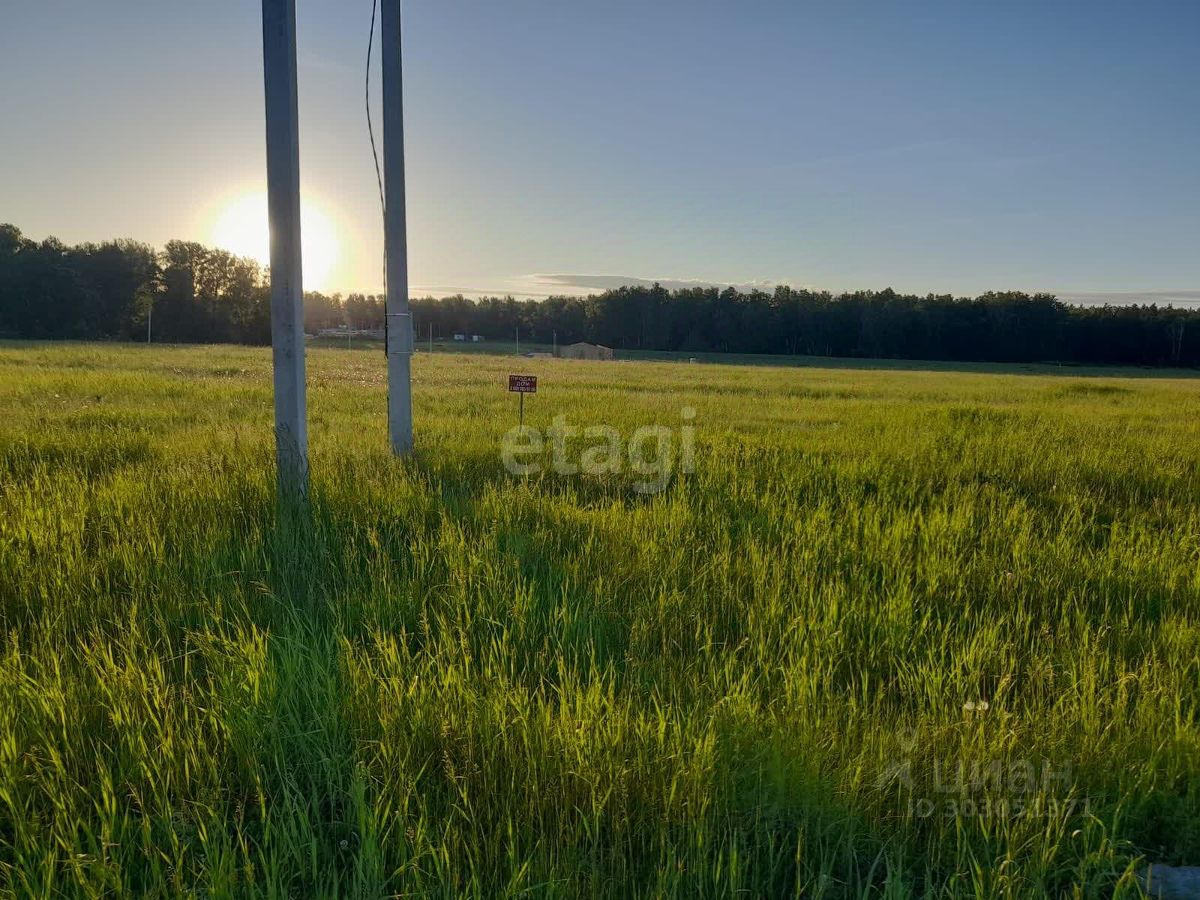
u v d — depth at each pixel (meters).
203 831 2.23
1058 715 3.05
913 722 3.08
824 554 5.17
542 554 4.89
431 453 8.26
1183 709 3.34
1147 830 2.62
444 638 3.47
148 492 5.80
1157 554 5.32
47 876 2.07
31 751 2.65
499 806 2.50
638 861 2.33
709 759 2.60
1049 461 9.08
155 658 3.22
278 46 5.75
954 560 5.05
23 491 6.02
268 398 15.30
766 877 2.33
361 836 2.29
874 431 12.37
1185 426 14.87
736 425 13.48
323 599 4.11
